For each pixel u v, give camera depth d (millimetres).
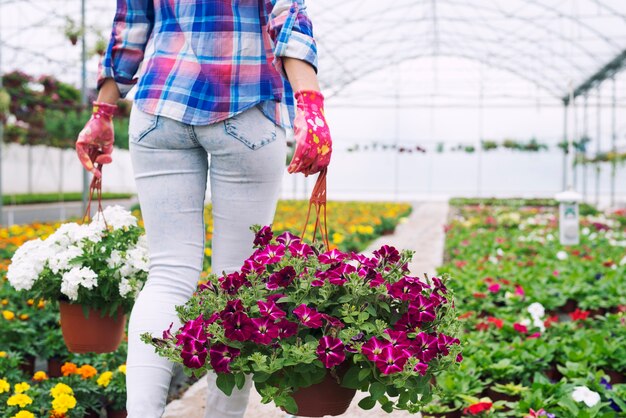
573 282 5645
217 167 1901
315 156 1691
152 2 2051
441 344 1624
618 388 2922
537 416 2521
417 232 11977
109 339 2592
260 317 1600
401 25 16578
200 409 2953
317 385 1689
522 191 27938
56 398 2574
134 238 2656
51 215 17969
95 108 2262
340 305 1700
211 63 1818
